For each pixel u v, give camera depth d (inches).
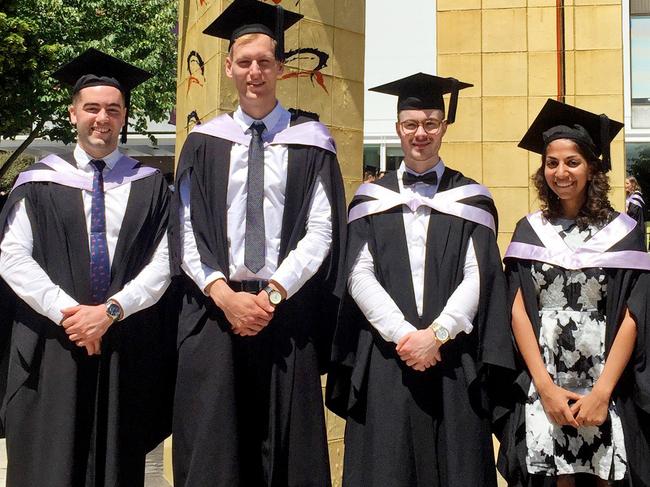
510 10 212.2
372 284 131.7
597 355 128.4
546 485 129.4
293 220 133.4
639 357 127.6
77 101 138.5
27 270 130.8
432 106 136.7
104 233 135.3
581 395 127.9
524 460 130.1
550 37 211.0
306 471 129.6
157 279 134.6
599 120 135.3
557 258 131.3
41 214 135.6
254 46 133.2
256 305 125.2
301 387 130.8
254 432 131.3
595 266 129.2
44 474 127.4
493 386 137.0
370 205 137.0
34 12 565.0
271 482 128.6
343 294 133.9
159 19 599.8
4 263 132.4
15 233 134.3
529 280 133.3
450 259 132.3
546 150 135.9
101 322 128.1
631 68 549.6
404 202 135.3
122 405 131.7
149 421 136.0
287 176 134.3
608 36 208.7
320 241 132.2
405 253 133.3
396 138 553.9
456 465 125.4
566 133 133.5
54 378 129.9
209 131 136.7
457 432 126.7
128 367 132.9
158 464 221.8
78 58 139.2
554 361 129.6
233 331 129.8
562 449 127.2
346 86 193.6
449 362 129.3
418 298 132.0
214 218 132.6
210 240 130.9
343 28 193.3
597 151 137.8
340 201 137.5
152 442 139.9
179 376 131.0
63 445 127.8
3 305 137.2
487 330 130.5
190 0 197.6
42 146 804.0
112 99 137.4
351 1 195.0
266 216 132.6
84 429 131.3
